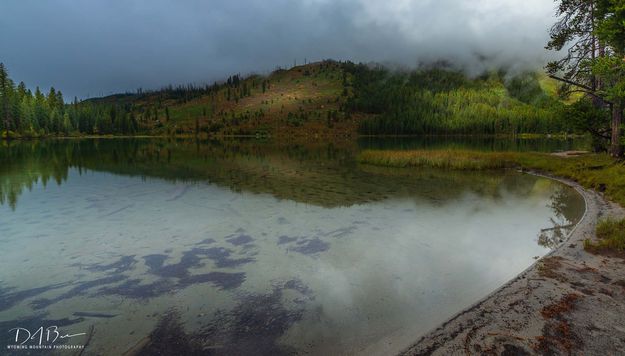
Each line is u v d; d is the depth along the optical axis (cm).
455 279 668
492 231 994
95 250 850
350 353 444
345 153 4866
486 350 411
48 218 1163
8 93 9825
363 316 535
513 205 1342
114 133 15075
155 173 2420
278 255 812
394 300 586
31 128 10031
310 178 2158
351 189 1733
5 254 823
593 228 907
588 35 1927
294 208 1306
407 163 2911
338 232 995
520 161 2727
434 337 448
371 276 688
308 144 8650
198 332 498
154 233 989
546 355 396
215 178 2159
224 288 640
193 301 591
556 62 2098
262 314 546
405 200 1454
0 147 5569
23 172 2411
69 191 1681
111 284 660
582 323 458
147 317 541
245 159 3712
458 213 1218
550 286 572
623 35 1131
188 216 1188
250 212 1244
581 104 2091
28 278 688
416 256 800
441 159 2800
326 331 496
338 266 743
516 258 776
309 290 629
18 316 545
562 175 2061
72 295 616
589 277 599
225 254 821
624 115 1961
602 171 1711
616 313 480
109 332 501
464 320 485
